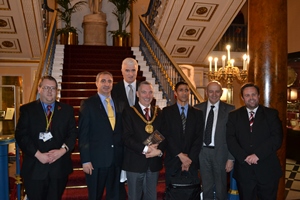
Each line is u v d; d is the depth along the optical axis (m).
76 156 4.47
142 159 3.08
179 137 3.37
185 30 8.89
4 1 7.16
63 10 10.54
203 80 10.96
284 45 3.84
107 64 7.62
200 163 3.59
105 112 3.15
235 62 11.96
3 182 3.08
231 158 3.43
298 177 6.21
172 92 5.91
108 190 3.21
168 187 3.27
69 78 6.79
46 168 2.86
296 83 8.37
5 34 8.34
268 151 3.01
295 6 8.30
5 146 3.10
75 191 3.91
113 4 11.02
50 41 6.48
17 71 9.56
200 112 3.45
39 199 2.89
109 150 3.12
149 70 7.61
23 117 2.84
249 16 4.02
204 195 3.59
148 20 9.73
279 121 3.14
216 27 8.87
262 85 3.83
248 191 3.14
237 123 3.22
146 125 3.13
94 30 10.07
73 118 3.06
